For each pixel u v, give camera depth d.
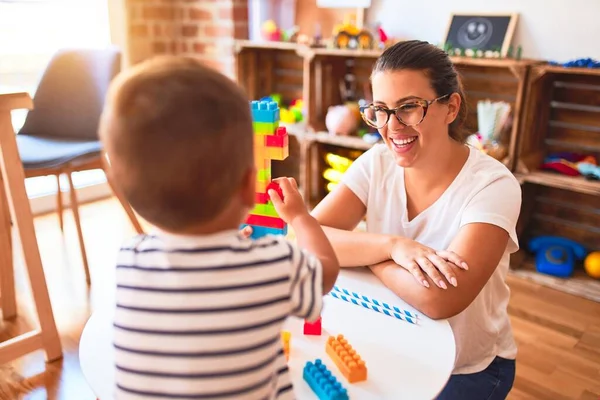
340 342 0.86
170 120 0.57
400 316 0.96
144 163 0.58
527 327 1.92
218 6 2.92
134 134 0.57
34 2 2.73
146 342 0.60
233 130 0.59
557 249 2.27
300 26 2.87
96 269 2.27
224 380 0.59
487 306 1.13
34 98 2.26
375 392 0.77
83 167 2.07
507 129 2.31
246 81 2.93
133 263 0.63
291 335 0.91
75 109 2.24
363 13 2.64
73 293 2.08
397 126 1.06
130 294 0.62
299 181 3.13
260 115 0.91
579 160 2.22
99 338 0.88
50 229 2.65
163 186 0.58
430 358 0.85
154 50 3.16
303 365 0.83
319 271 0.68
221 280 0.60
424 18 2.48
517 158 2.17
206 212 0.60
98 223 2.75
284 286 0.63
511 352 1.17
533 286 2.18
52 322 1.67
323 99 2.70
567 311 2.02
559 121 2.30
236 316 0.60
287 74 3.03
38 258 1.62
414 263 1.00
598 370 1.71
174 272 0.60
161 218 0.61
